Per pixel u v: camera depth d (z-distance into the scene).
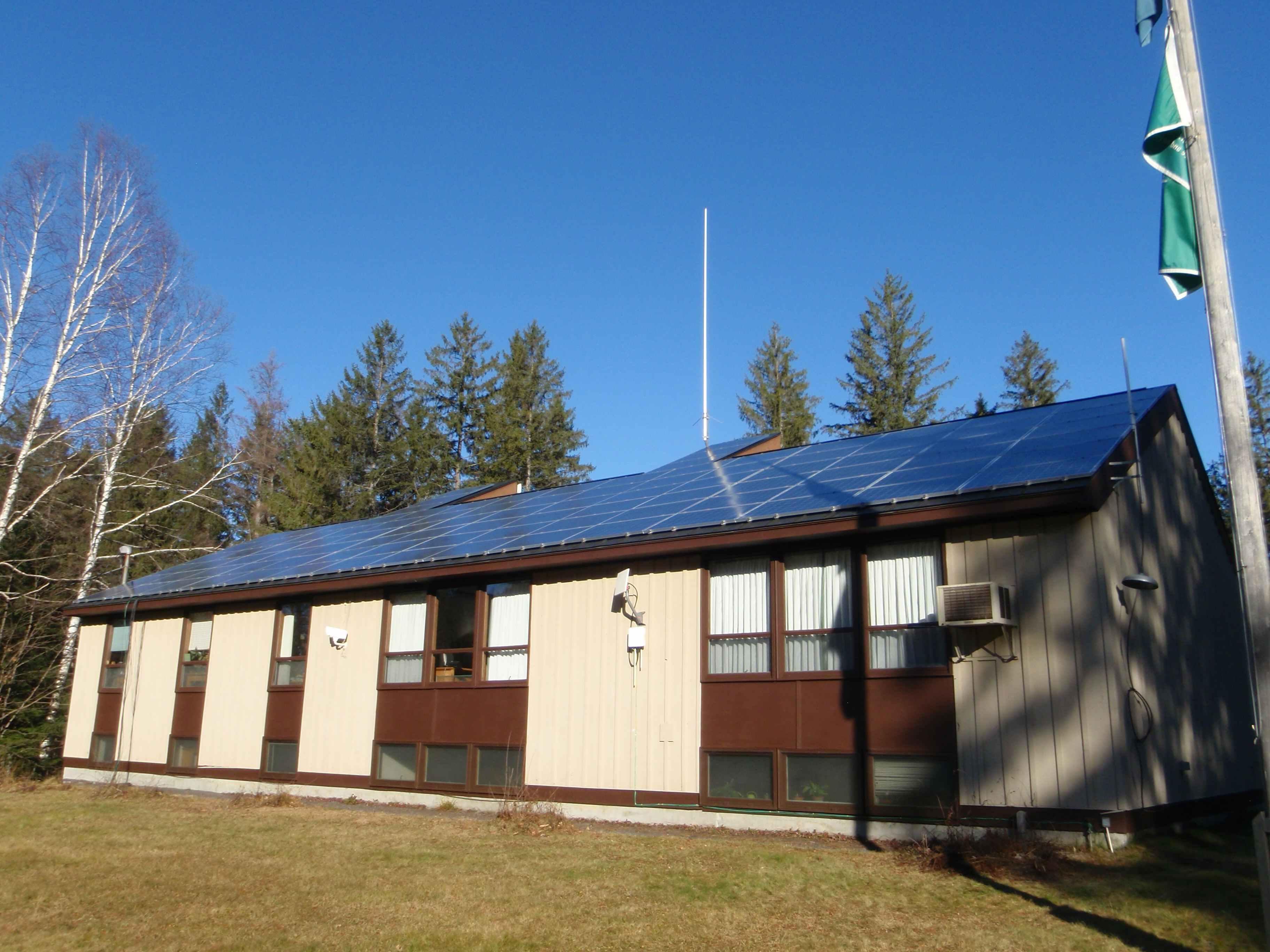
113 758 22.30
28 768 23.95
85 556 28.25
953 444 14.41
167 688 21.52
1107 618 10.68
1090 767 10.49
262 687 19.53
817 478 14.69
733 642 13.58
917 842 11.18
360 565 18.14
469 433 51.06
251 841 12.57
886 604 12.34
